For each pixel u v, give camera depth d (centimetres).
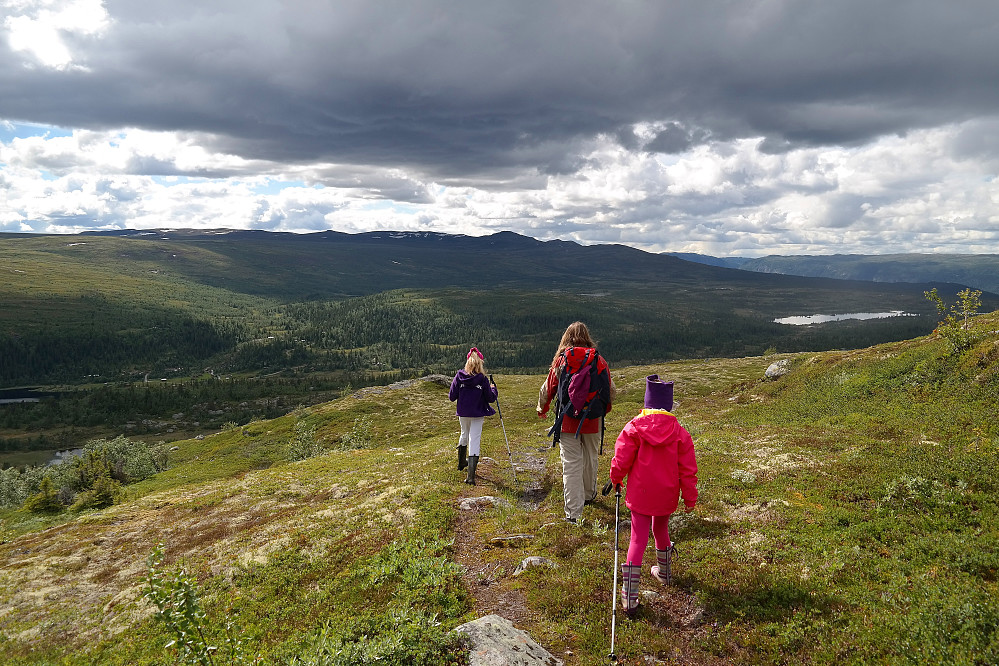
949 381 1848
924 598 633
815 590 687
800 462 1237
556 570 820
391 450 3328
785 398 2723
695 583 732
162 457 9056
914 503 912
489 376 1524
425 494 1388
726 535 896
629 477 712
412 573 876
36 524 4281
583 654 620
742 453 1418
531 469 1697
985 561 695
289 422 10025
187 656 580
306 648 703
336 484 2172
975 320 2588
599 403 996
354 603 841
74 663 938
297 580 1012
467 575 870
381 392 10525
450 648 602
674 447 695
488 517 1169
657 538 730
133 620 1086
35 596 1464
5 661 1045
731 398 3628
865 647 570
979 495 881
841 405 2127
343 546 1131
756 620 646
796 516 927
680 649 614
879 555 763
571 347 1001
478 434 1502
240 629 850
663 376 8606
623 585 693
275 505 2009
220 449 9475
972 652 527
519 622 706
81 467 5747
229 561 1234
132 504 2800
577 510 999
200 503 2362
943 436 1259
